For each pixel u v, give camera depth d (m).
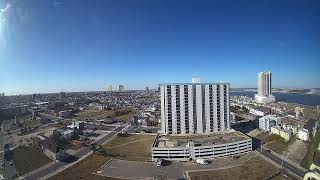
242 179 181.25
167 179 182.25
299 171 196.00
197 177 185.12
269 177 184.12
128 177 187.38
